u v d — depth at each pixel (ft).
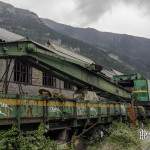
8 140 29.89
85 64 43.42
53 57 38.52
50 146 35.32
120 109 68.64
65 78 42.22
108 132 57.57
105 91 51.11
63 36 604.49
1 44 35.94
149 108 88.84
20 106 32.94
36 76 75.25
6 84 56.65
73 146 43.65
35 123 37.17
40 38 546.26
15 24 586.86
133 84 86.74
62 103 41.88
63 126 44.42
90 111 51.19
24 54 35.22
